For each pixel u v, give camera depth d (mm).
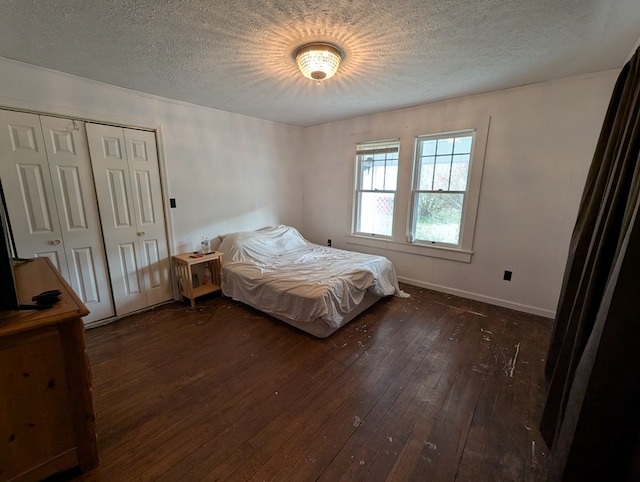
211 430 1548
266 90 2812
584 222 1700
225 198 3746
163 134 3039
